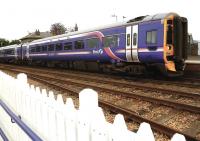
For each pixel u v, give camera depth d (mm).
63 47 27141
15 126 5250
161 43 15633
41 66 36125
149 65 17031
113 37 19156
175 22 15961
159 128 6559
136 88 13094
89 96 3232
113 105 8719
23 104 5340
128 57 17938
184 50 16672
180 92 10781
